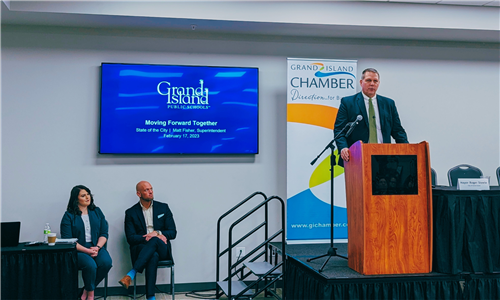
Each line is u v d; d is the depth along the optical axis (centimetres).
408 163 288
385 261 284
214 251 444
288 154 440
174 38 448
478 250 297
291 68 446
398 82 482
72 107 429
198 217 443
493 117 495
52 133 425
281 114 462
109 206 429
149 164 437
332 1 431
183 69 441
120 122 428
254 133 450
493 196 300
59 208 423
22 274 326
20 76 423
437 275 287
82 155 429
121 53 439
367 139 418
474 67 494
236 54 458
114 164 432
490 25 454
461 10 450
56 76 428
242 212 449
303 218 438
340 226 443
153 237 385
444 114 488
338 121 425
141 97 433
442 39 484
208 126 443
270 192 455
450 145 488
